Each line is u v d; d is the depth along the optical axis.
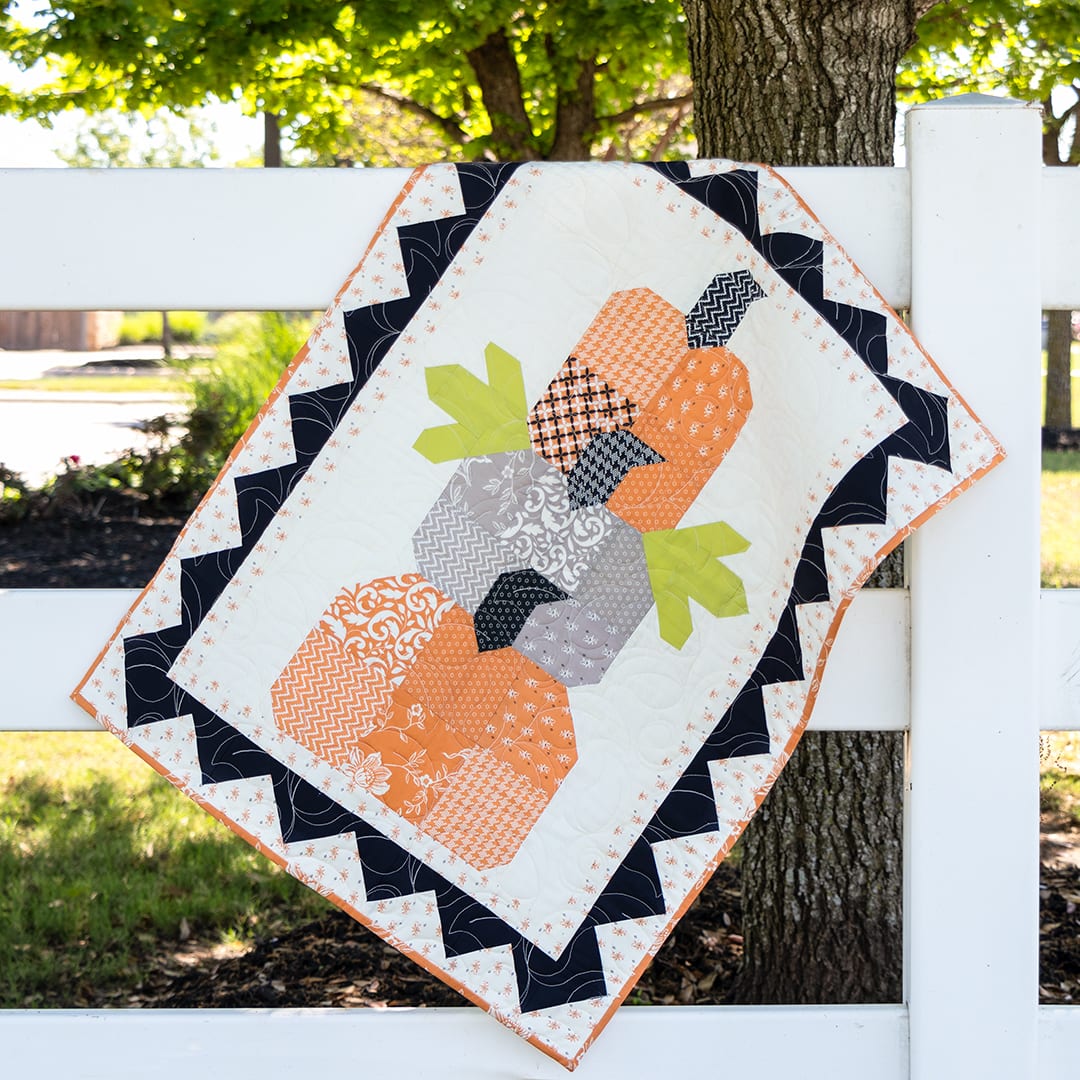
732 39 2.09
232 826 1.38
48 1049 1.42
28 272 1.40
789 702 1.41
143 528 6.99
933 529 1.42
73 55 3.90
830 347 1.37
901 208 1.42
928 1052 1.44
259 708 1.40
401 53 4.36
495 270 1.40
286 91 4.53
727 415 1.42
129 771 4.02
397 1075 1.42
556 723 1.41
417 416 1.40
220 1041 1.42
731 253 1.40
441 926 1.40
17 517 7.06
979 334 1.41
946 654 1.43
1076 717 1.45
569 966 1.40
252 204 1.40
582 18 4.03
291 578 1.40
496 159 4.68
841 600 1.35
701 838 1.42
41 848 3.28
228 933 2.79
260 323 8.50
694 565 1.42
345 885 1.39
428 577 1.41
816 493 1.37
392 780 1.40
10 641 1.41
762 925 2.24
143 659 1.39
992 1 3.65
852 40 2.03
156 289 1.41
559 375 1.41
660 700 1.42
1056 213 1.42
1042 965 2.51
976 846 1.44
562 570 1.42
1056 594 1.44
